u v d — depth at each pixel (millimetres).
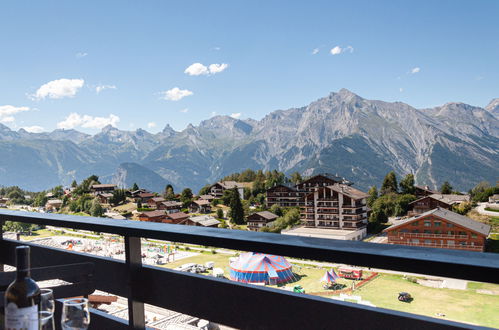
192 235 1168
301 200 66875
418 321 868
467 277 715
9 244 1975
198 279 1265
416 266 766
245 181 92500
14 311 854
